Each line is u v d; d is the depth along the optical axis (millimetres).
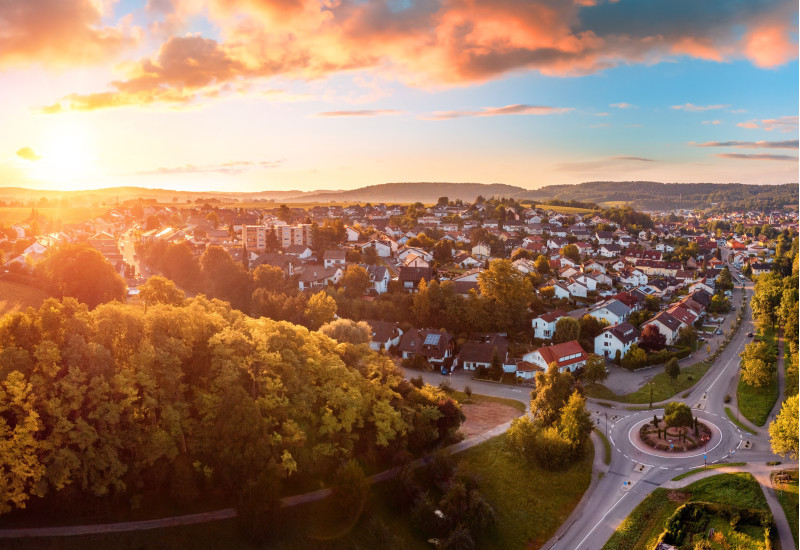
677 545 63719
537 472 78688
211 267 159625
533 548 65250
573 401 83438
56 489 54500
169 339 65000
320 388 74000
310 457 68500
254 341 72000
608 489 75500
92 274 120438
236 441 61031
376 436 75250
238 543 57594
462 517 65750
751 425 93062
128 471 58562
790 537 64438
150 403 58969
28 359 56438
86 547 53344
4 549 51312
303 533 61000
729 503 70688
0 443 50906
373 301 148000
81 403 56406
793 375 113500
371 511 66188
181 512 60031
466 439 87375
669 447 85125
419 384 99812
